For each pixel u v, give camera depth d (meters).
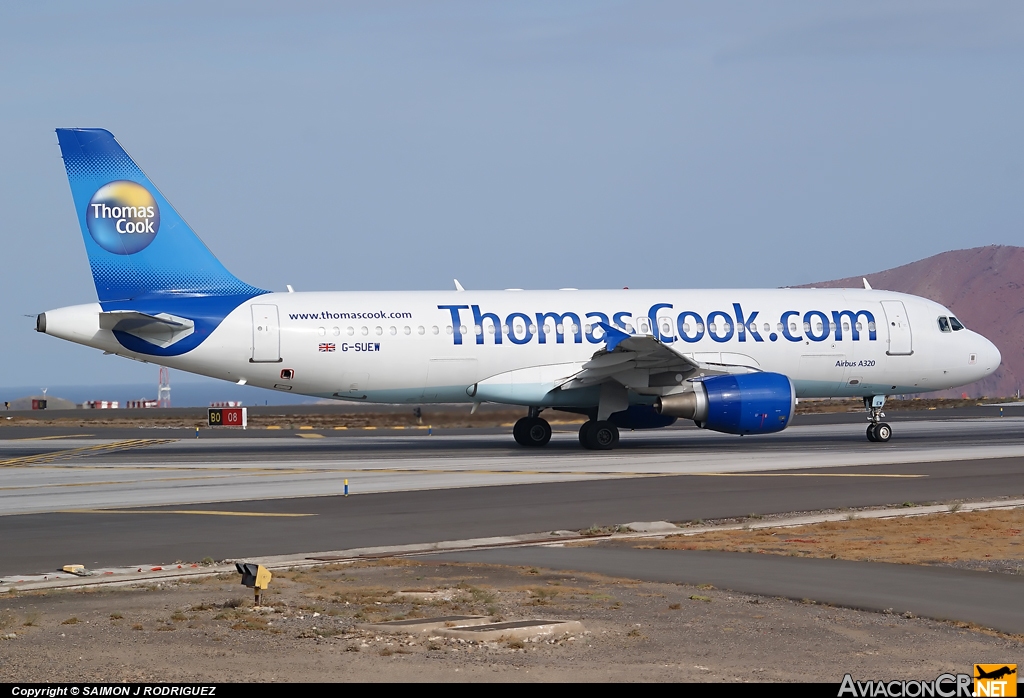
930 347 139.75
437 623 39.59
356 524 70.50
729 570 51.72
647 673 33.34
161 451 137.00
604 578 50.03
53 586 49.88
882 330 138.25
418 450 132.88
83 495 88.50
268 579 44.38
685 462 110.75
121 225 122.56
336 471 106.12
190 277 124.56
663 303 133.62
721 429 125.50
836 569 51.75
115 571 54.25
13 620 41.16
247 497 85.62
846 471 99.44
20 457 129.50
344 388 127.12
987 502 78.19
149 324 119.50
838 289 143.12
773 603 43.94
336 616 41.81
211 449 139.62
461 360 127.19
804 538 62.56
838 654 35.78
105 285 122.38
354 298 127.62
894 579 48.97
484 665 34.28
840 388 138.38
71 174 121.50
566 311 130.75
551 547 60.50
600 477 96.62
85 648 36.59
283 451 134.25
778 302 137.00
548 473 100.94
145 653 35.84
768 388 124.50
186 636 38.34
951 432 157.25
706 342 132.25
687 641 37.50
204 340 121.94
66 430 187.38
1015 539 61.44
